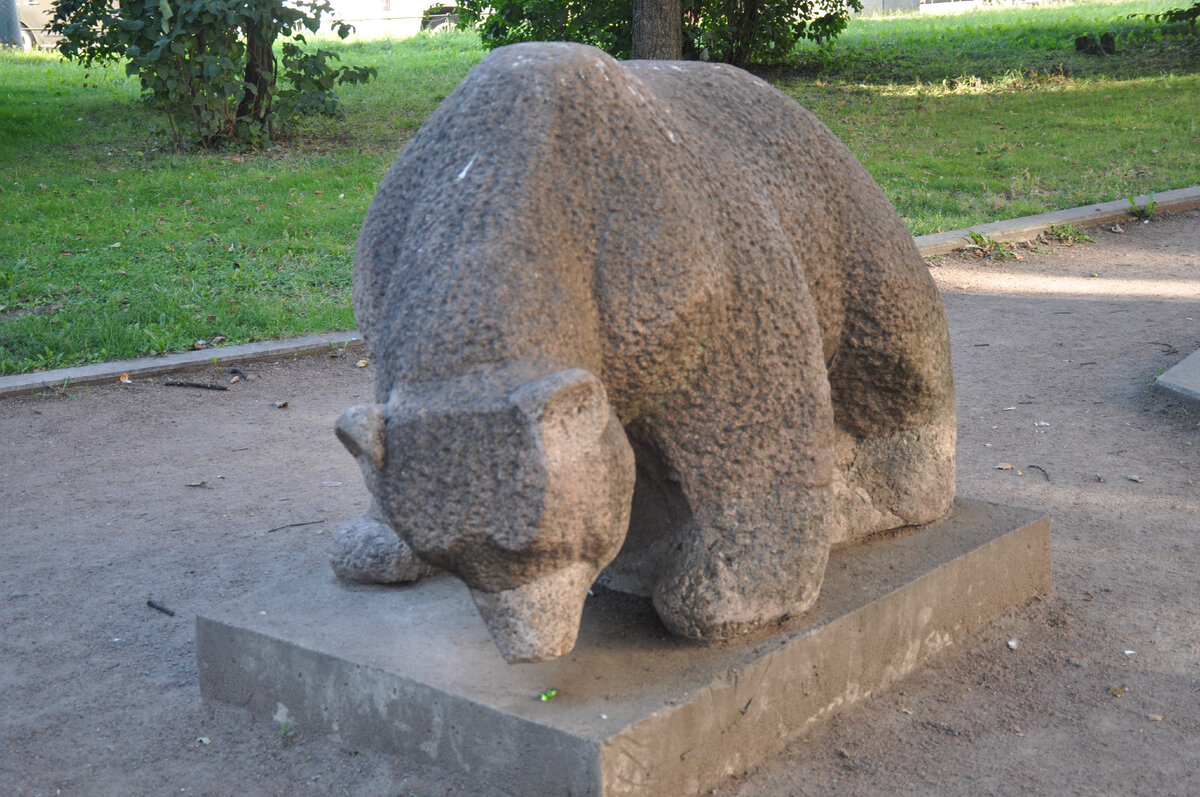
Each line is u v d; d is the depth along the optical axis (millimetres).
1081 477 4867
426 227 2432
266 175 11273
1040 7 25750
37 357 6723
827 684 2941
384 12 28312
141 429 5824
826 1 16984
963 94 15102
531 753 2512
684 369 2578
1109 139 12391
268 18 12094
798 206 2922
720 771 2684
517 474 2117
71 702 3242
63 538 4480
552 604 2211
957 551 3359
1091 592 3748
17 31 24938
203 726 3082
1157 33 18062
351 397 6332
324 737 2953
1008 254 9125
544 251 2354
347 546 3248
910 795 2672
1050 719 3000
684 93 2891
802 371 2723
